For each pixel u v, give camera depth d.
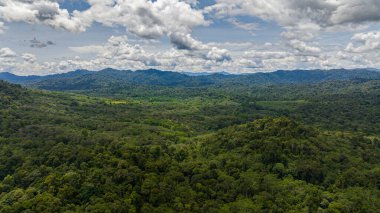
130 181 128.00
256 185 138.88
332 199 131.12
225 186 137.75
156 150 167.00
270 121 197.25
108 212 110.12
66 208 112.62
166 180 135.25
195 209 123.25
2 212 115.62
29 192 126.25
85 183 124.06
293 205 128.62
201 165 156.38
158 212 117.06
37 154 172.50
